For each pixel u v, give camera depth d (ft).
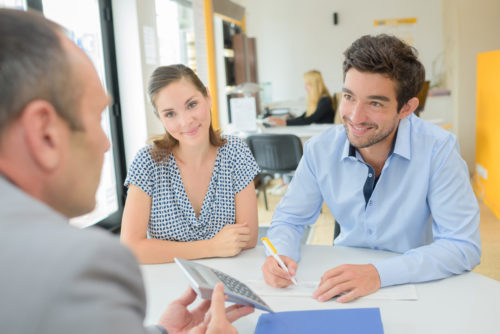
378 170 4.26
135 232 4.52
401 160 4.08
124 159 10.55
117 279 1.03
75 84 1.26
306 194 4.65
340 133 4.45
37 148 1.20
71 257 0.95
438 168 3.95
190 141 4.52
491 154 11.79
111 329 0.93
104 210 10.06
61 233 1.02
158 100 4.45
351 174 4.34
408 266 3.49
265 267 3.78
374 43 3.55
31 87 1.17
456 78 16.11
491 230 10.50
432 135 4.05
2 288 0.91
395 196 4.16
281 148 11.86
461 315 3.00
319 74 17.01
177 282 3.79
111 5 9.92
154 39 10.78
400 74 3.52
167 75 4.42
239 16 18.83
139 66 10.09
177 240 4.77
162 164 4.72
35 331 0.87
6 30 1.18
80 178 1.36
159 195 4.71
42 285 0.91
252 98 13.14
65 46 1.27
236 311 2.80
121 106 10.36
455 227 3.84
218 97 16.63
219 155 4.87
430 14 19.80
